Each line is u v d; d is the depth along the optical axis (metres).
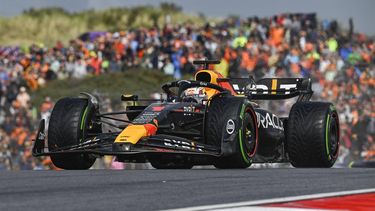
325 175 22.08
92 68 99.50
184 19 161.00
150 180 19.64
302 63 89.19
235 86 32.66
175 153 24.69
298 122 29.61
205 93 29.36
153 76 96.38
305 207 14.19
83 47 103.44
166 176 21.20
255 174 22.47
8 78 91.38
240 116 26.12
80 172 23.30
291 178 20.75
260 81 33.31
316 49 94.00
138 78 95.44
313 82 85.69
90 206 13.83
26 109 79.81
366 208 14.37
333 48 94.50
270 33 96.88
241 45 90.50
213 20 148.88
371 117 75.62
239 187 17.83
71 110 27.50
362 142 74.12
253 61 88.38
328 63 89.69
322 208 14.16
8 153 71.25
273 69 87.69
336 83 85.88
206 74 30.66
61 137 27.12
